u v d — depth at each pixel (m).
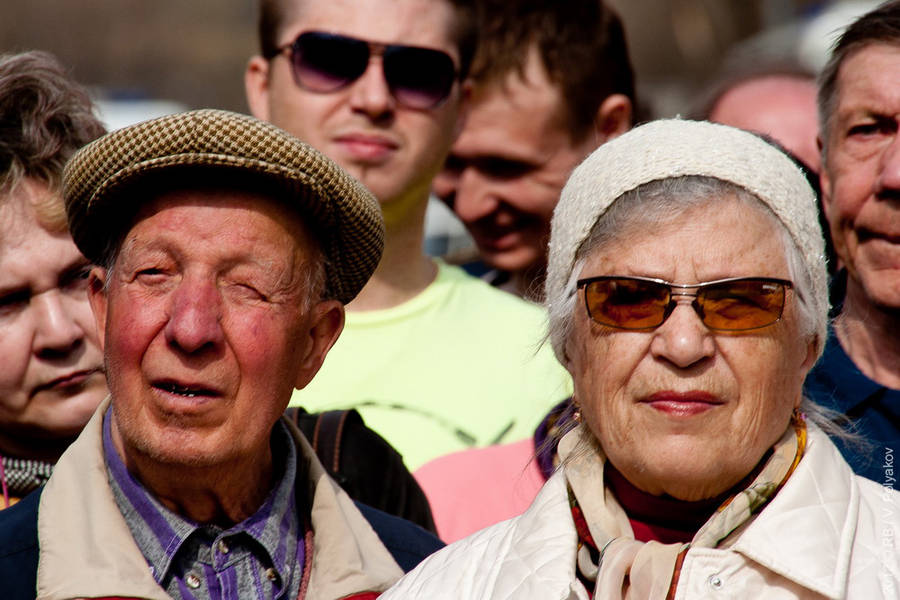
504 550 10.16
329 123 16.47
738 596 9.14
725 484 9.79
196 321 9.82
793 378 9.81
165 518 10.38
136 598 9.72
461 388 15.61
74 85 12.77
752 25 52.00
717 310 9.52
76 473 10.48
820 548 9.21
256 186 10.23
